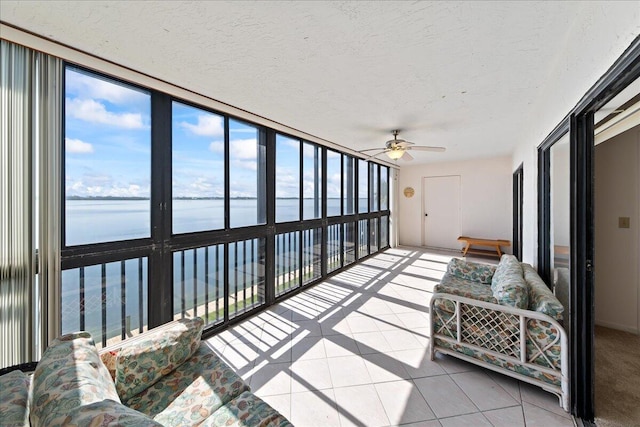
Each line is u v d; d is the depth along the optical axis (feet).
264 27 4.60
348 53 5.42
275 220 11.02
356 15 4.29
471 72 6.25
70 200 5.73
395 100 7.96
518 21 4.47
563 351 5.22
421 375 6.38
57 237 5.29
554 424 4.92
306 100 7.95
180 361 4.64
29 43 4.81
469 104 8.30
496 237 19.29
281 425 3.49
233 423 3.56
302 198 12.50
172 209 7.48
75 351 3.57
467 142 13.88
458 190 20.80
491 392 5.77
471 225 20.20
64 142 5.63
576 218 5.05
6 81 4.74
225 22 4.47
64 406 2.50
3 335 4.77
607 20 3.65
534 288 6.62
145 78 6.42
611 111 5.65
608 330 8.10
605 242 8.30
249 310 9.93
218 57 5.58
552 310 5.48
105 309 6.43
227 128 8.95
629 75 3.52
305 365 6.84
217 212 8.79
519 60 5.76
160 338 4.58
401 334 8.36
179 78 6.53
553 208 7.47
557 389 5.32
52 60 5.17
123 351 4.24
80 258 5.81
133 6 4.08
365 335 8.32
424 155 18.07
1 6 4.07
